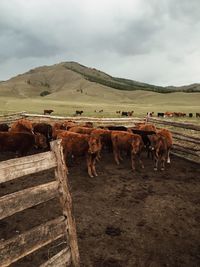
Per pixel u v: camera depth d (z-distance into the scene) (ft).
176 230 23.08
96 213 25.17
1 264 12.23
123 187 31.27
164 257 19.70
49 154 15.02
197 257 19.88
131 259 19.33
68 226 16.05
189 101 478.59
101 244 20.74
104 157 42.78
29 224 22.74
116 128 47.39
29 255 18.99
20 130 48.96
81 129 42.70
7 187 30.27
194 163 41.32
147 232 22.57
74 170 36.06
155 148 37.06
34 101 338.13
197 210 26.63
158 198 28.78
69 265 16.30
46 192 14.75
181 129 79.66
